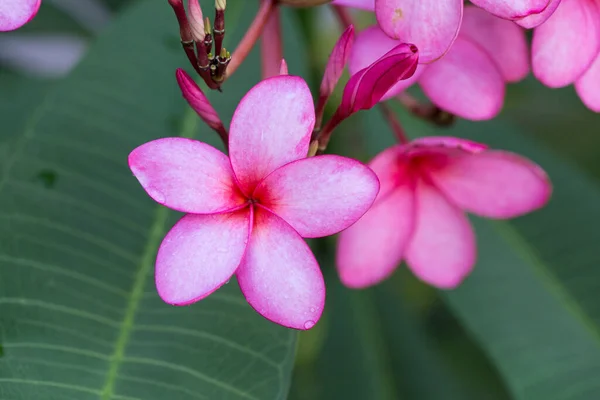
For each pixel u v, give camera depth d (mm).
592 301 576
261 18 491
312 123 459
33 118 528
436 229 541
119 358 484
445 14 463
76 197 514
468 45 508
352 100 466
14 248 498
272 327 493
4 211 504
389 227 524
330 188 455
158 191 453
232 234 457
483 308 575
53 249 501
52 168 518
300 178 456
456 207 540
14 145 524
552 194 607
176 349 487
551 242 593
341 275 525
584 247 591
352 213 456
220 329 491
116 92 543
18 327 484
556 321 569
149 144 452
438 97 508
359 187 454
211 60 465
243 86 563
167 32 563
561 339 564
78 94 540
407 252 543
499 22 508
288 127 458
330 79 470
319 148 474
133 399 477
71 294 493
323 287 451
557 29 484
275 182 458
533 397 551
